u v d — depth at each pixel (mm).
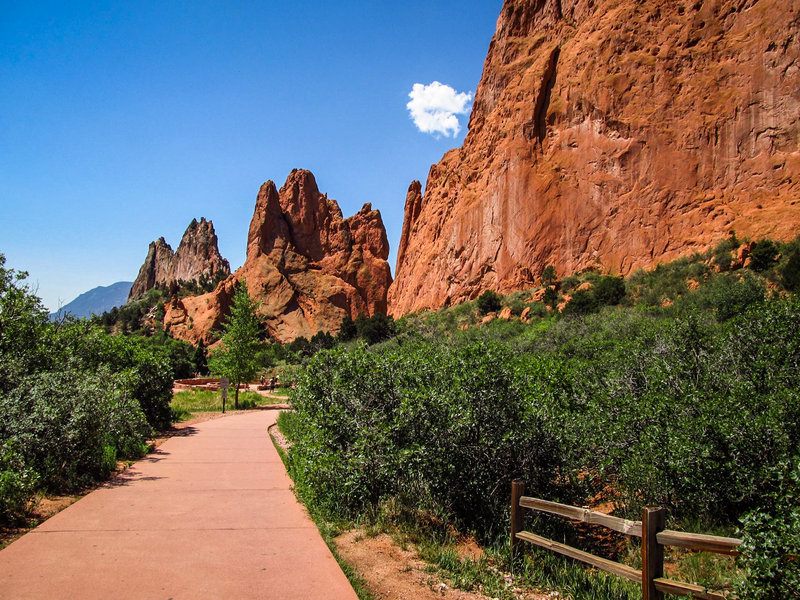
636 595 5172
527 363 9641
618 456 7875
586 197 55312
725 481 6727
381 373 7676
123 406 11336
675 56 53531
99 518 6270
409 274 86188
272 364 69438
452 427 6648
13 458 6602
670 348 10453
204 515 6543
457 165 79250
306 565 5031
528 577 5371
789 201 42844
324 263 119188
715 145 48906
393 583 4887
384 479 6996
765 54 47969
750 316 9391
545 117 61938
